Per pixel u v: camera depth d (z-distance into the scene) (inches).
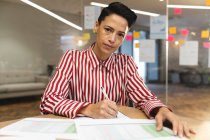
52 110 38.5
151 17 147.6
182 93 242.4
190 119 37.8
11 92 203.3
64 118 36.3
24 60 237.6
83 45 155.6
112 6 40.4
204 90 264.5
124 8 40.2
